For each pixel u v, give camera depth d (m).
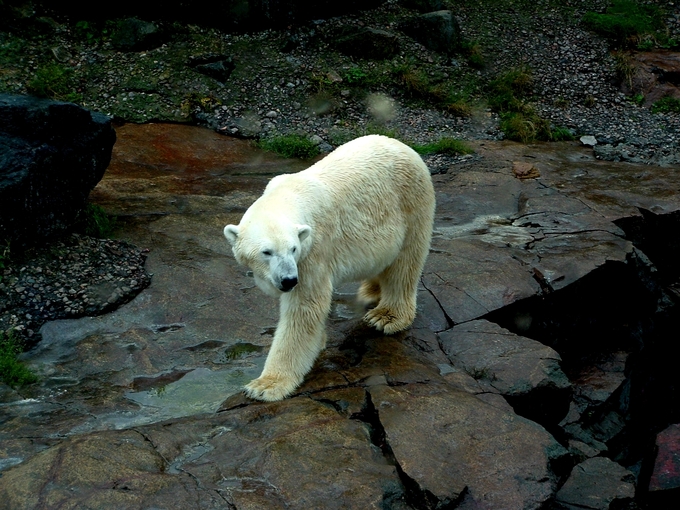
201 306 6.22
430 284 6.74
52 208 6.57
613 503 5.16
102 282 6.35
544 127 12.05
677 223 8.95
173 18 12.45
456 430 4.44
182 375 5.34
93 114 7.14
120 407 4.93
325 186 5.04
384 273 5.80
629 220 8.62
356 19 13.49
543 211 8.74
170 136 10.60
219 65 11.77
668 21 15.01
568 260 7.28
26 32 11.63
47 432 4.58
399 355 5.42
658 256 9.16
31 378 5.23
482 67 13.28
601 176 10.21
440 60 13.18
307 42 12.78
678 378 8.52
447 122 12.12
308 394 4.88
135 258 6.82
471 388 5.09
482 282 6.79
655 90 13.14
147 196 8.50
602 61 13.75
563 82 13.27
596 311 7.52
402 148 5.53
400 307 5.83
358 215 5.17
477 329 6.02
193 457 4.21
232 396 4.95
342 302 6.43
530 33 14.19
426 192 5.62
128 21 11.95
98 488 3.80
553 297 6.91
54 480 3.85
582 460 5.68
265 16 12.57
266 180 9.67
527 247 7.77
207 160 10.21
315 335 5.00
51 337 5.75
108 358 5.51
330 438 4.27
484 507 3.91
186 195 8.69
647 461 6.36
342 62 12.62
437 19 13.27
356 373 5.11
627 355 7.55
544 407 5.43
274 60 12.32
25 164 6.21
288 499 3.79
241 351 5.66
